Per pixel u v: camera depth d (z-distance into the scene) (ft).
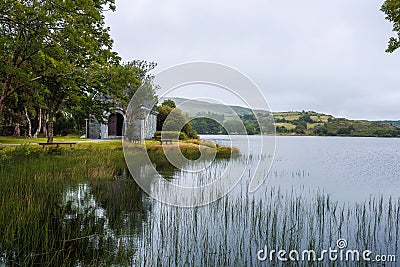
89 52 35.81
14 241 14.88
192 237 16.39
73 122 111.65
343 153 77.82
